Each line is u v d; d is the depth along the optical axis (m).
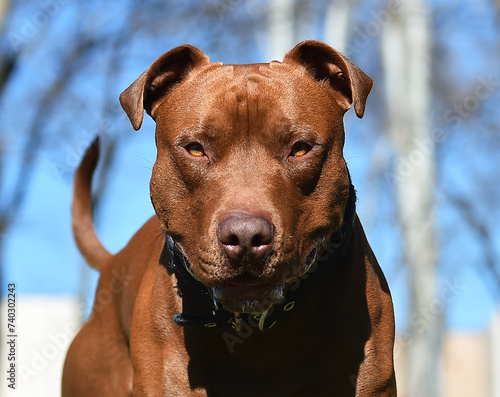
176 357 5.99
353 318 5.95
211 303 5.80
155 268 6.40
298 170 5.66
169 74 6.18
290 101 5.75
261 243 5.25
